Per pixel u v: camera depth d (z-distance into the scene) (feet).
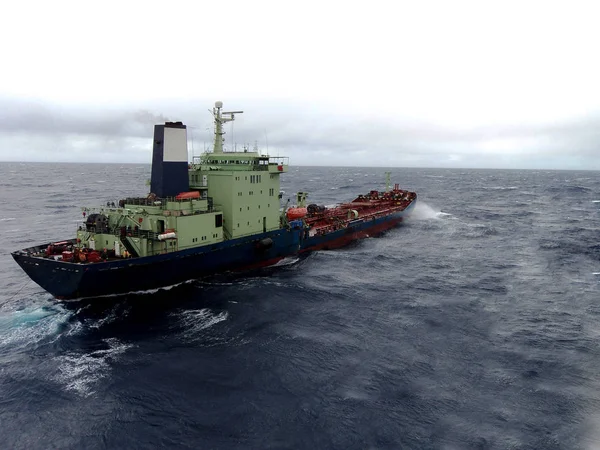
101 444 73.61
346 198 493.77
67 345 107.14
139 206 143.43
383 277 169.07
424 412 82.28
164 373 94.84
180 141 149.59
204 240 149.18
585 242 239.50
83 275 121.29
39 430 77.05
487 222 314.35
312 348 106.52
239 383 91.30
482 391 89.30
